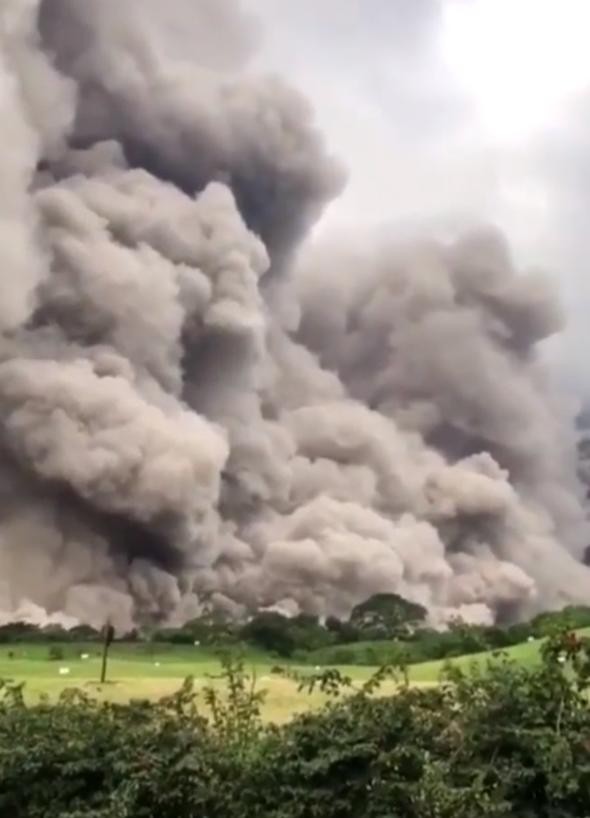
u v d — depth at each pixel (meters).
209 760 6.50
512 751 6.25
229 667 7.59
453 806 5.84
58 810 6.53
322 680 6.95
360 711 6.48
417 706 6.52
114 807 6.23
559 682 6.33
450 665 7.04
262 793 6.38
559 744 6.00
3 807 6.67
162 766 6.48
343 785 6.30
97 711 7.08
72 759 6.63
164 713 6.96
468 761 6.24
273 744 6.52
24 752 6.61
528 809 6.10
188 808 6.49
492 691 6.40
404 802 6.13
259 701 7.16
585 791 6.05
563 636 6.48
